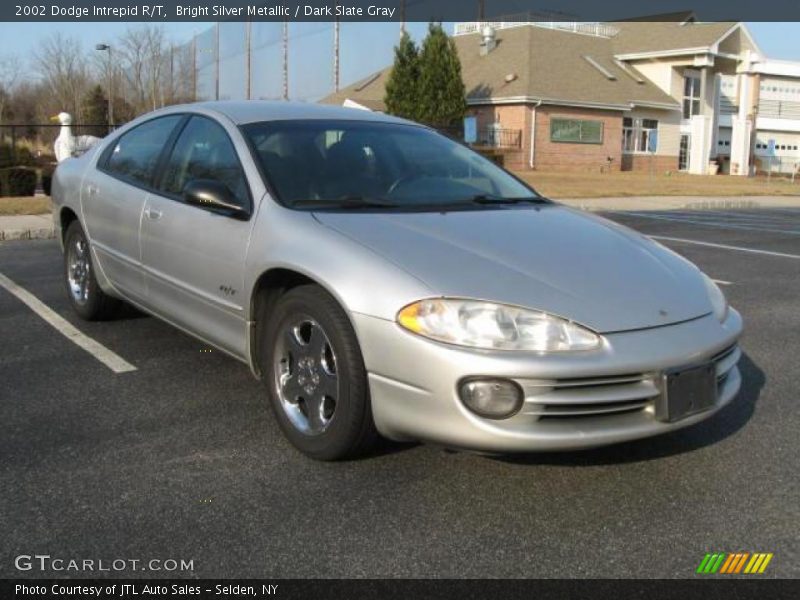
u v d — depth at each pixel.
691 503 3.06
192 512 2.92
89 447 3.47
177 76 36.66
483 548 2.72
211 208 3.84
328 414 3.30
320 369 3.29
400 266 3.05
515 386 2.80
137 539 2.73
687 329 3.07
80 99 35.84
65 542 2.70
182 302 4.21
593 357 2.84
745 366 4.86
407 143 4.42
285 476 3.22
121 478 3.18
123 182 4.84
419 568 2.59
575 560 2.66
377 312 2.97
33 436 3.58
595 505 3.03
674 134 38.19
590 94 33.91
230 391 4.21
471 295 2.91
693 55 36.84
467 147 4.76
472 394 2.82
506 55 35.44
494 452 2.86
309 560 2.63
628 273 3.26
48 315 5.77
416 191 3.98
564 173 31.88
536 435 2.82
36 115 36.19
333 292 3.11
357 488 3.12
